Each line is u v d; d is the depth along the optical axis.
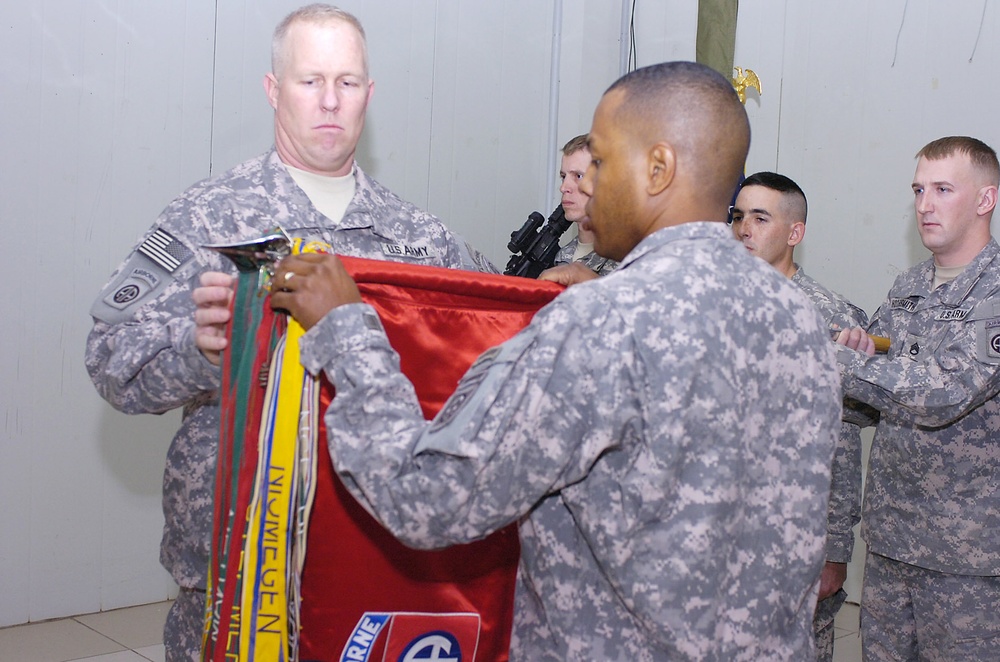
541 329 1.00
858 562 3.81
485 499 0.98
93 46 3.17
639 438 1.00
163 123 3.34
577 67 4.48
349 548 1.27
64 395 3.20
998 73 3.42
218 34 3.44
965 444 2.33
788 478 1.10
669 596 1.00
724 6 3.98
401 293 1.31
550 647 1.10
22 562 3.15
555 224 3.09
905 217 3.67
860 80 3.79
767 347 1.08
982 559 2.31
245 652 1.17
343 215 1.77
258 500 1.17
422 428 1.04
